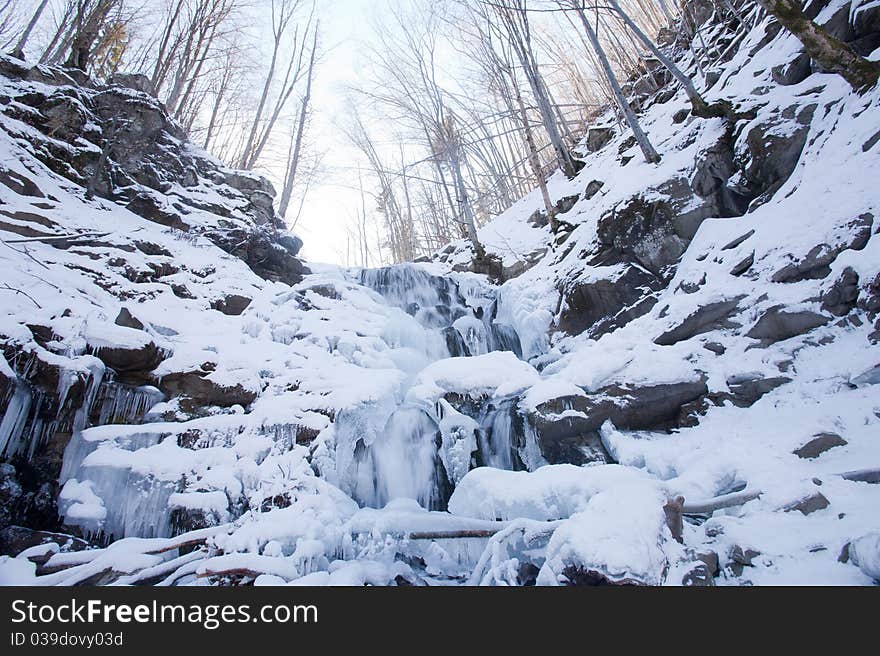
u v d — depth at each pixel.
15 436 4.29
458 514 4.75
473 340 9.77
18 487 4.23
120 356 5.24
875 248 4.98
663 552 2.96
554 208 12.25
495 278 12.15
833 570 2.69
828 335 5.10
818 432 4.07
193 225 9.80
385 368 7.41
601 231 8.96
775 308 5.51
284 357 6.89
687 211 7.85
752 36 9.91
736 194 7.58
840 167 5.94
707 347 5.95
